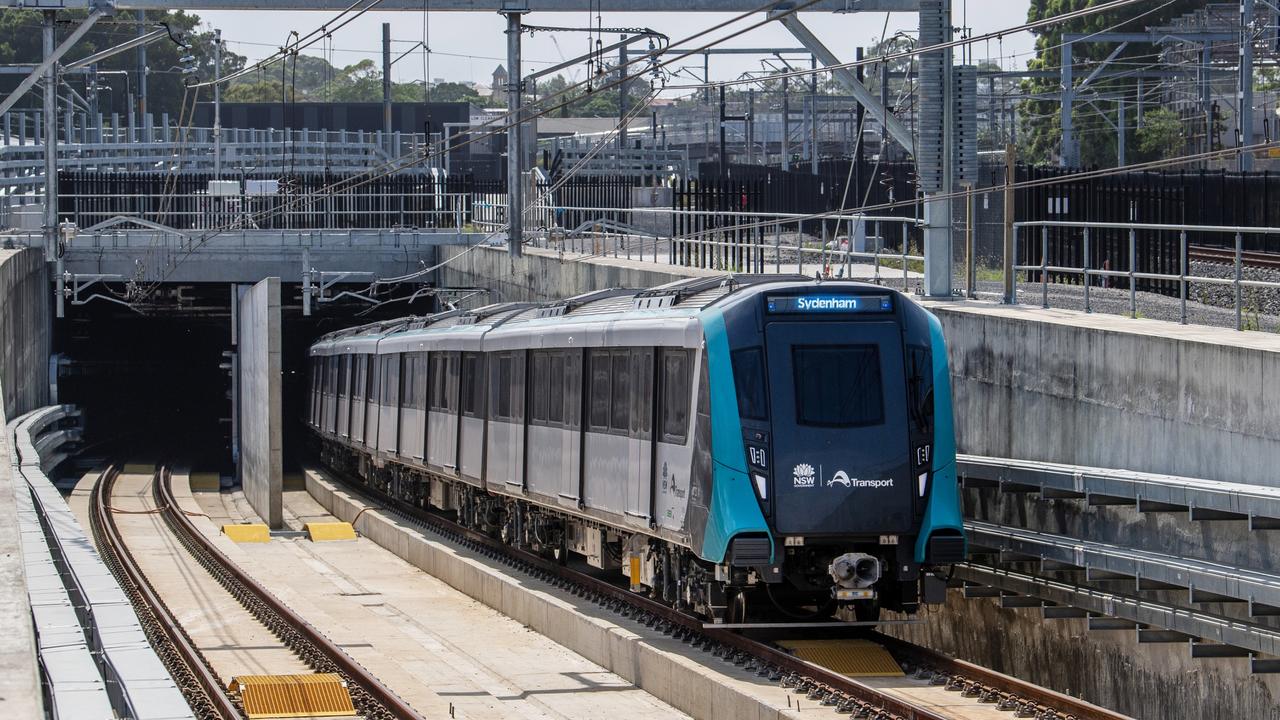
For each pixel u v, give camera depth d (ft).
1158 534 92.94
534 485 139.13
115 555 173.68
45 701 63.41
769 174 282.56
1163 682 93.35
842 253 157.17
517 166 236.02
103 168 370.12
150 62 607.78
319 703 91.97
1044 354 107.55
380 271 293.84
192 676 100.53
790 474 95.61
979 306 124.98
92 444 323.57
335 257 291.17
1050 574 100.27
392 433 214.28
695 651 98.68
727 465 96.12
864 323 98.32
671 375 105.50
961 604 115.85
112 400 346.13
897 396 97.50
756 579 97.40
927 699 83.25
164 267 285.43
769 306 97.86
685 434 101.91
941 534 97.66
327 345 298.15
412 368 202.49
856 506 96.07
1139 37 293.02
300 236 289.33
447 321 193.36
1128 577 93.50
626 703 95.40
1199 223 192.54
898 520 96.58
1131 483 88.89
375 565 174.50
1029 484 99.55
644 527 109.70
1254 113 340.80
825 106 455.63
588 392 124.16
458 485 182.39
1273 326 120.26
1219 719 88.63
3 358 222.89
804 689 83.82
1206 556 88.63
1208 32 297.33
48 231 271.28
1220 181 195.62
